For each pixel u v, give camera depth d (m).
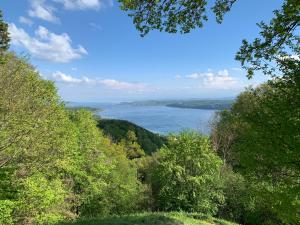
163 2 7.68
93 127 30.88
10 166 15.05
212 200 29.27
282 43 8.11
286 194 8.22
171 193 28.00
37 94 19.05
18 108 17.16
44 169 18.53
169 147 29.73
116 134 66.94
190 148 28.91
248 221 28.45
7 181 14.24
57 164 18.53
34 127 17.36
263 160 8.62
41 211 17.59
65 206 23.56
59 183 20.11
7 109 16.80
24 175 16.91
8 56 19.86
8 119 16.62
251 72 8.71
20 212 16.41
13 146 16.28
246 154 8.95
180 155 28.94
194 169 28.94
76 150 25.66
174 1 7.70
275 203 8.66
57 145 18.62
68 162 20.95
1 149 15.86
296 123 8.04
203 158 28.59
